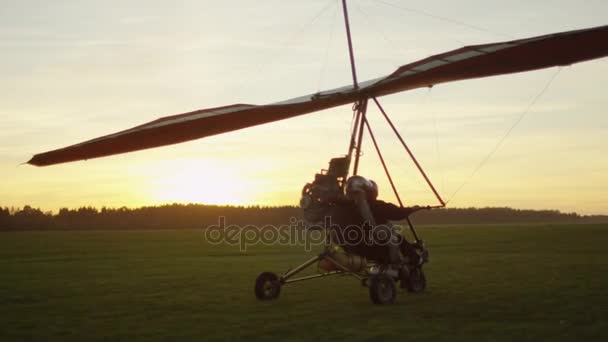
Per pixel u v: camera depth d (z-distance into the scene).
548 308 9.20
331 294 11.35
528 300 10.06
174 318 8.85
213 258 23.30
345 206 10.16
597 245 28.44
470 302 9.95
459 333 7.41
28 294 11.84
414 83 9.01
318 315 8.93
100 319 8.84
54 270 17.89
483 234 48.34
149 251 29.34
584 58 8.35
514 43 7.80
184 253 27.19
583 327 7.68
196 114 8.53
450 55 8.46
